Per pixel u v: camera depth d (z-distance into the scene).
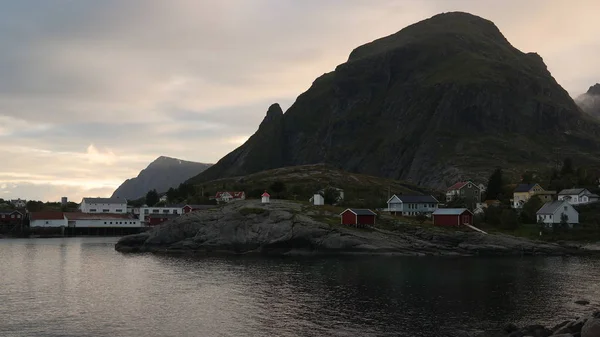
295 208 155.75
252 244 141.25
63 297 73.44
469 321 58.47
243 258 126.19
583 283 82.69
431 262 112.69
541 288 78.19
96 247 160.25
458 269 99.75
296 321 59.22
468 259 119.50
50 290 79.00
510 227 155.50
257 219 146.12
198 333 54.94
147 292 77.25
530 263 110.44
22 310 65.31
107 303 69.44
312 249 134.88
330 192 192.50
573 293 74.12
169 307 66.88
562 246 136.50
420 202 178.00
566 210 156.75
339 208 160.38
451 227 148.12
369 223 144.00
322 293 75.31
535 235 149.38
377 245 131.88
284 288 79.75
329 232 135.62
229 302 69.62
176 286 82.31
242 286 81.81
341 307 65.94
